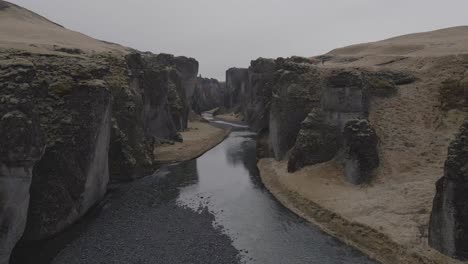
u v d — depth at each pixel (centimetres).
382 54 6744
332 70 4850
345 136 3688
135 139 4684
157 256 2531
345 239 2808
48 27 8888
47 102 2909
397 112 4081
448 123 3756
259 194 4003
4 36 5869
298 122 4753
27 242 2625
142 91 5731
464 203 2167
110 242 2728
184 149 6325
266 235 2934
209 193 4038
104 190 3722
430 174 3234
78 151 3000
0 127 1983
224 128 9538
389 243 2538
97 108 3191
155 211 3425
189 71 11562
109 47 7931
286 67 5112
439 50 5925
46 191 2709
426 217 2667
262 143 5681
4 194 2022
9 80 2177
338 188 3550
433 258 2270
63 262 2414
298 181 3916
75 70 3259
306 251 2653
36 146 2161
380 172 3475
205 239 2830
